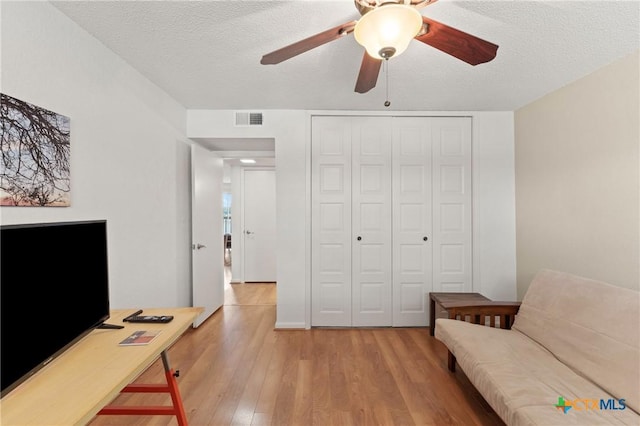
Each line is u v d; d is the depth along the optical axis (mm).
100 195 1982
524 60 2223
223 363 2520
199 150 3377
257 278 5617
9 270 1014
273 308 4051
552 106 2820
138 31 1867
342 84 2668
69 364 1185
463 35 1338
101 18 1738
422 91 2824
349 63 2277
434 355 2666
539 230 3002
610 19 1743
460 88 2754
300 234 3318
